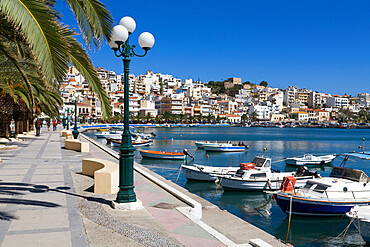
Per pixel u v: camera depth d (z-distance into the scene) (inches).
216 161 1777.8
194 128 6668.3
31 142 1336.1
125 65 381.4
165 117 7165.4
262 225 692.7
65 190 463.2
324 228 672.4
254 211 798.5
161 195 476.4
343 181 776.9
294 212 722.8
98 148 1250.0
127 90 386.0
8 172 600.1
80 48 346.0
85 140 1737.2
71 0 307.9
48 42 263.9
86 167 595.8
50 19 260.8
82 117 5541.3
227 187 985.5
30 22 253.1
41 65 260.4
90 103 5954.7
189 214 379.6
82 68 354.0
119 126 5816.9
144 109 7224.4
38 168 660.1
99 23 323.0
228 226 449.7
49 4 343.0
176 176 1256.8
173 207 411.5
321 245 590.6
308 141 3385.8
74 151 1043.9
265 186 972.6
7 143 1181.1
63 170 644.1
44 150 1029.2
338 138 3981.3
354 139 3791.8
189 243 295.7
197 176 1120.8
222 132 5285.4
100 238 282.7
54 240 273.0
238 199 920.9
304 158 1684.3
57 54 271.3
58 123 4387.3
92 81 359.6
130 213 371.6
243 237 406.0
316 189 752.3
